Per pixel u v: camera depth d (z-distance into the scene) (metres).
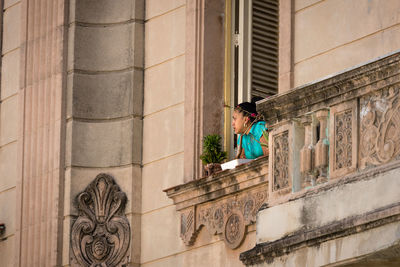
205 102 21.75
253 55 22.30
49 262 22.86
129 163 22.70
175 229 21.70
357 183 16.81
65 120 23.31
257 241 18.23
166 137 22.31
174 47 22.52
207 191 20.86
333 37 19.64
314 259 17.16
